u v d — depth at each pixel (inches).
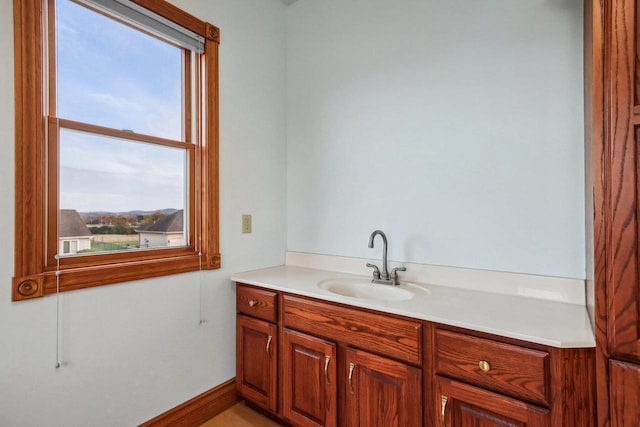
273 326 69.4
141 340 63.5
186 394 70.9
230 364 79.7
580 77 53.9
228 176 78.8
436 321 48.0
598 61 37.3
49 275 51.8
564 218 55.4
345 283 73.6
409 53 72.4
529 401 41.3
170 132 71.5
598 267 37.4
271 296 69.7
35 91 50.6
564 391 39.2
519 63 59.3
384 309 53.3
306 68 90.5
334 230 85.0
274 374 69.2
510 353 42.4
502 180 61.2
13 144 48.7
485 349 44.4
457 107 66.1
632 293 35.2
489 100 62.5
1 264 47.6
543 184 57.2
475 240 64.3
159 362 66.3
